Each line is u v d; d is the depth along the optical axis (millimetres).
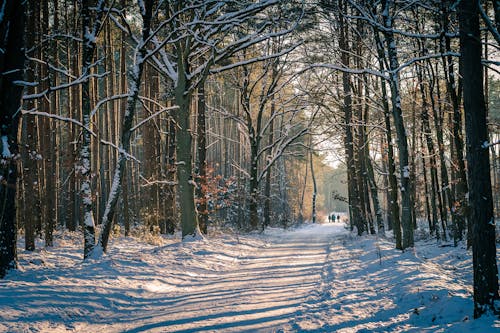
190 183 21406
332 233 38031
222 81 37031
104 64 25469
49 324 7422
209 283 12219
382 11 16734
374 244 19984
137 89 15133
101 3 14305
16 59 10898
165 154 30891
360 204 31484
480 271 6855
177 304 9391
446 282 9695
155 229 23016
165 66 23609
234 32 24562
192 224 21125
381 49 17531
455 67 20469
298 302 9203
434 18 16172
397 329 6855
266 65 32281
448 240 23297
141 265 13461
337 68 17875
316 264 15719
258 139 34000
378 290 9844
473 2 7047
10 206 10742
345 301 8969
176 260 15234
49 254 16078
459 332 6176
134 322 7914
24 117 18281
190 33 18672
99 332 7309
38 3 20312
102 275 11328
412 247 16328
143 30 15336
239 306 8930
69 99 24109
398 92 16859
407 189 16688
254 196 33812
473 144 7020
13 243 10797
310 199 86875
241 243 22938
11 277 10078
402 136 16875
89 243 13812
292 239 30156
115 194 14445
